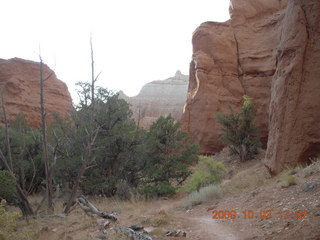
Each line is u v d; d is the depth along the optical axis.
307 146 13.74
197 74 30.28
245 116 24.73
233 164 24.08
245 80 30.19
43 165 20.81
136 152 21.25
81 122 19.06
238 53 31.42
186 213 11.79
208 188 13.80
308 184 8.84
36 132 22.86
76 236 7.33
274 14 30.95
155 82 84.62
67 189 18.72
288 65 15.08
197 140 29.25
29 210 10.54
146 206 14.91
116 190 19.41
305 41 14.72
